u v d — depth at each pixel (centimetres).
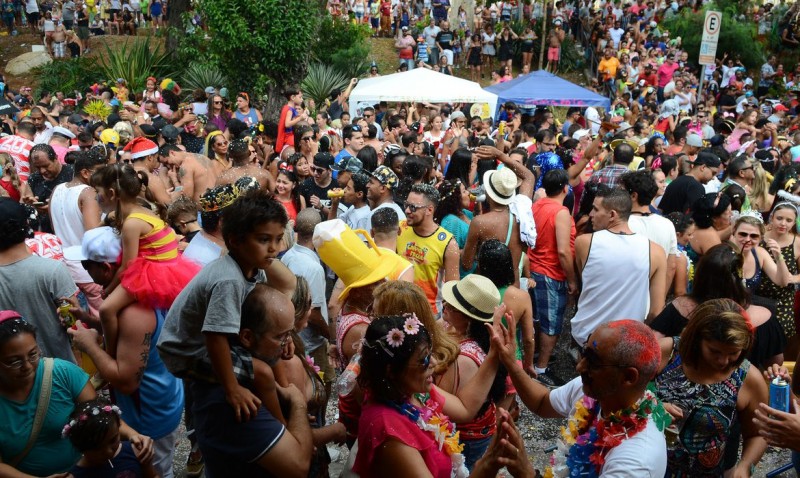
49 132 1124
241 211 249
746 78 2569
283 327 258
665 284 528
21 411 310
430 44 2456
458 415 315
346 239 375
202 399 266
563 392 299
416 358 253
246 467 262
